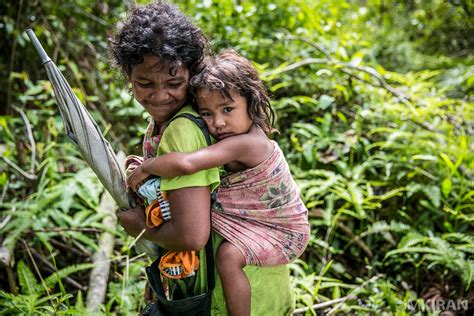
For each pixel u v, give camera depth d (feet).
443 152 13.05
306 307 9.90
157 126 6.62
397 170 12.87
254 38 15.74
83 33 15.96
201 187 6.01
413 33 25.73
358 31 21.39
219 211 6.46
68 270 9.48
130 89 6.80
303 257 11.77
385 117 14.01
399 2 26.25
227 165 6.40
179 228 6.02
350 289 11.32
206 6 15.33
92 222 11.17
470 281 10.14
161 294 6.51
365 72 14.89
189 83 6.16
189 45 6.01
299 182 12.16
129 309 9.36
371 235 12.09
